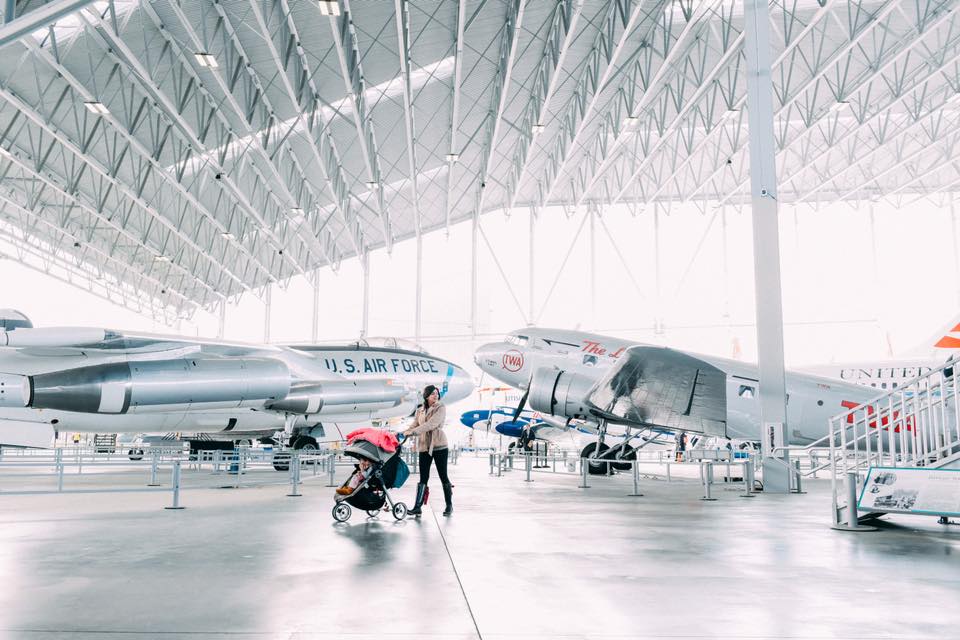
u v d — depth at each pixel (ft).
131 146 78.07
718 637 9.80
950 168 115.44
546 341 61.36
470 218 128.36
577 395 55.01
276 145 75.72
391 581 13.65
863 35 64.39
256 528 21.93
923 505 20.92
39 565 15.33
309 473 54.29
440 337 126.41
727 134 101.86
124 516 25.35
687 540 19.60
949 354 67.21
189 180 89.76
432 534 20.59
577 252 123.65
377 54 66.64
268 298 136.77
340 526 22.52
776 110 82.07
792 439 53.11
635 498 34.60
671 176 104.22
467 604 11.75
